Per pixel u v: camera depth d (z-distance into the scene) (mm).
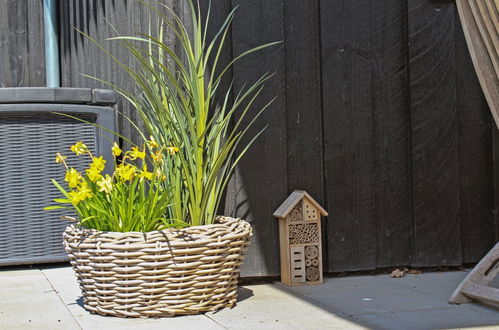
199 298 2229
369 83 2887
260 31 2756
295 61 2807
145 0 2961
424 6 2928
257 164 2752
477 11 1940
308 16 2820
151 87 2562
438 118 2949
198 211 2408
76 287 2703
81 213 2324
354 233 2881
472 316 2174
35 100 3080
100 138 3193
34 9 5309
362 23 2875
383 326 2062
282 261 2744
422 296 2480
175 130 2461
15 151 3102
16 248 3109
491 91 2016
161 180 2432
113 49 3688
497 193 3031
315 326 2068
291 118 2805
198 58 2482
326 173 2844
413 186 2930
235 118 2723
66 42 5227
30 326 2115
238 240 2299
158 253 2172
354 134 2873
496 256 2330
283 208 2725
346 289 2631
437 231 2959
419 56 2924
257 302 2418
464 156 3012
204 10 2715
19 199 3111
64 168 3156
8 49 5312
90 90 3191
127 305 2199
